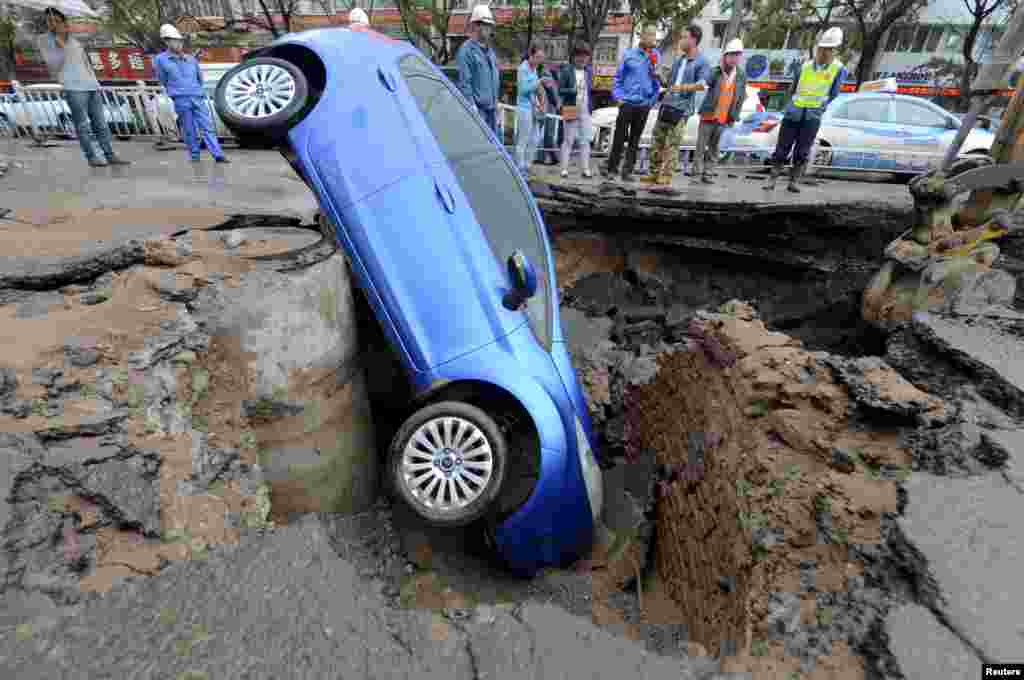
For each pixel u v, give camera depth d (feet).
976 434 7.27
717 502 10.69
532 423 10.14
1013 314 10.75
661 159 24.00
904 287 16.17
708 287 23.41
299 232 12.34
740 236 22.16
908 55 90.27
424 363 10.25
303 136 10.96
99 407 6.55
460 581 10.75
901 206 19.99
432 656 4.85
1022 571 5.28
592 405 19.70
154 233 12.73
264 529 7.16
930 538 5.70
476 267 10.57
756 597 6.94
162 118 36.50
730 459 10.82
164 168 24.53
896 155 30.45
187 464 6.98
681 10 62.85
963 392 8.45
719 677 4.88
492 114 22.18
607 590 11.14
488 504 9.05
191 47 73.51
